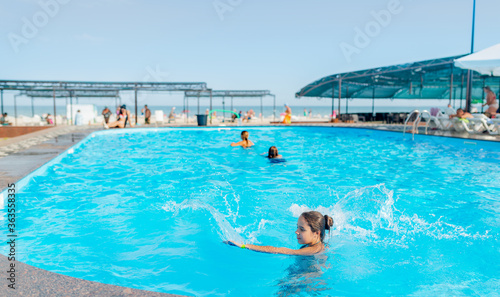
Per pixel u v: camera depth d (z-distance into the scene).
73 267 2.85
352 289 2.50
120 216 4.20
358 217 4.14
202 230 3.71
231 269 2.82
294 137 14.32
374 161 8.29
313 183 6.01
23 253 3.12
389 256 3.06
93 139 13.26
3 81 19.77
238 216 4.23
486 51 11.83
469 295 2.43
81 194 5.20
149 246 3.30
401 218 4.11
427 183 5.95
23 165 6.16
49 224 3.90
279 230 3.77
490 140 10.17
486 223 3.94
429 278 2.68
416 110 12.85
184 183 5.98
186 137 14.48
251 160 8.49
